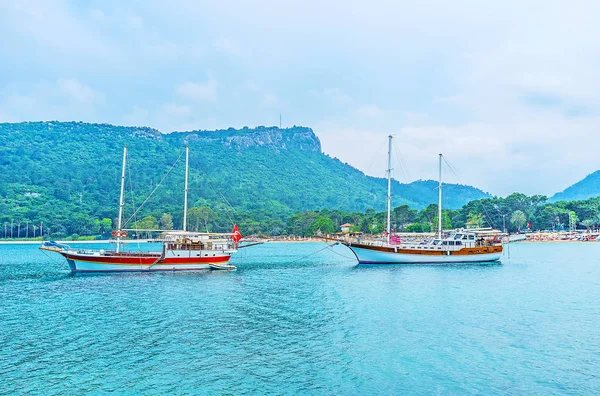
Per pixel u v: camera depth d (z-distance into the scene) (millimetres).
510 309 51719
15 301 56906
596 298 58531
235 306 53562
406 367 33375
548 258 123188
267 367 33312
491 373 32344
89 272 84938
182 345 38188
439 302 55719
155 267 87000
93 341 39281
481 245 107000
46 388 29812
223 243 93125
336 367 33344
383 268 94625
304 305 54125
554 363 34219
